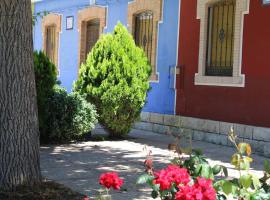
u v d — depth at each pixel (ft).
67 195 21.24
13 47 20.70
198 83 40.14
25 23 20.97
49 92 35.09
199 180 12.12
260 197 12.96
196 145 37.04
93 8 54.24
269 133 33.99
